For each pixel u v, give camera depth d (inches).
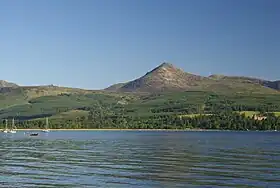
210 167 2726.4
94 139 7298.2
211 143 5787.4
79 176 2326.5
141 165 2856.8
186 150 4323.3
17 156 3555.6
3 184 2064.5
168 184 2070.6
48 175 2359.7
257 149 4461.1
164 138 7701.8
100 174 2405.3
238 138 7632.9
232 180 2183.8
